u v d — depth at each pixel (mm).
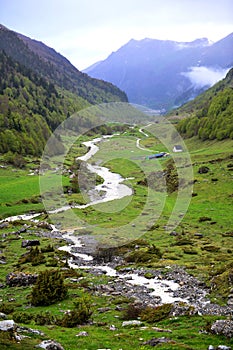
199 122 194375
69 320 27047
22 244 59719
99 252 53375
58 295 34312
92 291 36688
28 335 20578
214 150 144375
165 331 23734
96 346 20484
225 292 33250
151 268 45344
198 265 46000
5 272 46219
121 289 37125
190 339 22016
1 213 85500
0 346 17344
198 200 85938
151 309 29453
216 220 73312
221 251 53781
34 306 33125
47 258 51750
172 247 56875
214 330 22859
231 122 168375
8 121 191125
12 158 145250
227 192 89688
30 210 88250
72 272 44312
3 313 28922
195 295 33812
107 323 27203
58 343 19484
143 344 20984
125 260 50781
